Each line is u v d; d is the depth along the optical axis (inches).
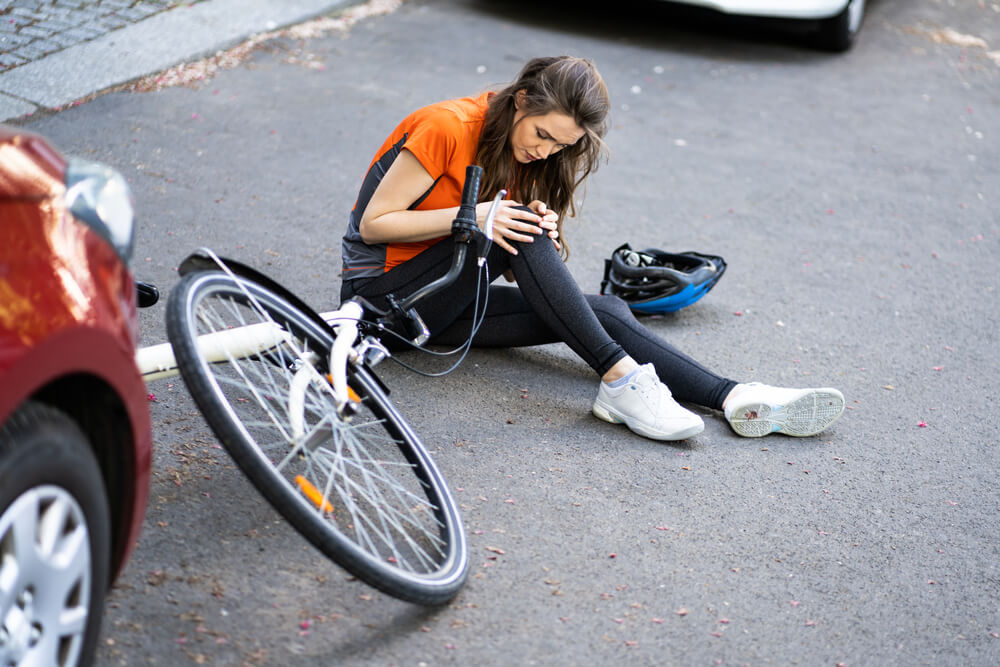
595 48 285.9
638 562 97.9
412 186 112.0
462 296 117.4
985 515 113.4
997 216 209.0
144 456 72.8
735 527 105.4
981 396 140.1
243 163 186.1
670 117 243.4
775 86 275.1
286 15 262.1
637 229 183.5
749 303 160.2
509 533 99.4
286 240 160.4
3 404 57.2
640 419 117.6
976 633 95.0
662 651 86.9
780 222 194.4
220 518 94.1
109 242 70.9
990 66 314.8
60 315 62.2
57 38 223.9
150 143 187.5
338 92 226.7
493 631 86.4
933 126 259.0
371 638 83.3
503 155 112.1
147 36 233.3
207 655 78.5
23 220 64.4
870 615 95.3
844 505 112.0
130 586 84.0
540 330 125.5
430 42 268.2
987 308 168.2
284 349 95.7
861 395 136.6
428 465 98.5
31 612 62.3
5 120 185.9
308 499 87.6
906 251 187.6
